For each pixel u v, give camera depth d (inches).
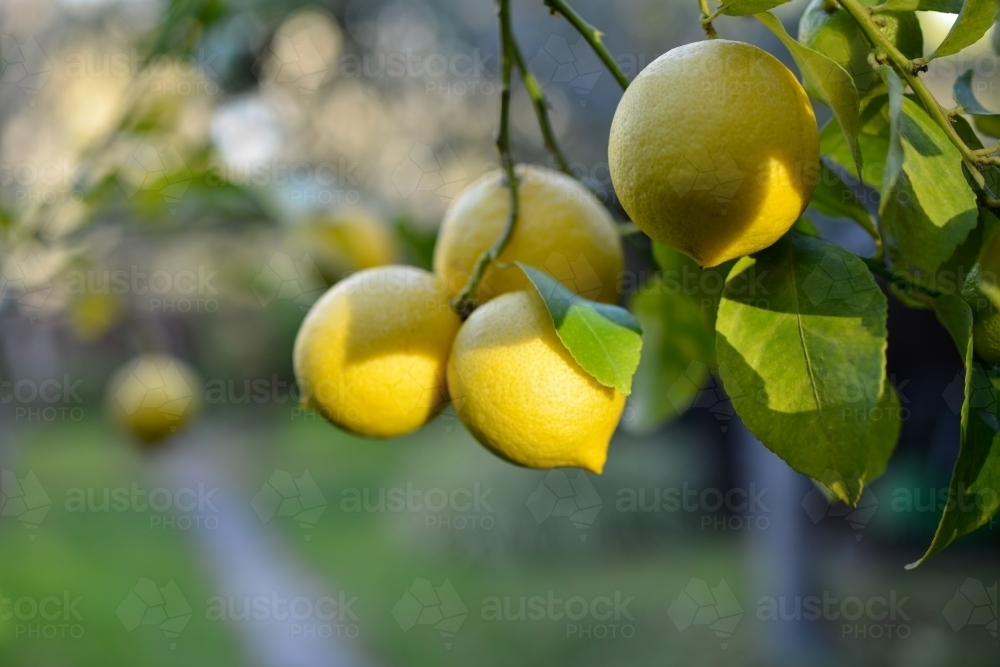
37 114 117.8
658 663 175.9
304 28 121.8
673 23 163.0
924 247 31.7
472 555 256.7
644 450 287.4
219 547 308.5
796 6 123.9
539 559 248.5
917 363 182.1
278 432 473.1
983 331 35.3
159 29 83.7
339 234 79.4
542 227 44.1
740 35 140.7
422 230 75.0
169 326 258.1
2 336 128.9
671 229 33.9
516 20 164.4
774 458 172.9
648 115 33.0
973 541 197.3
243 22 99.7
